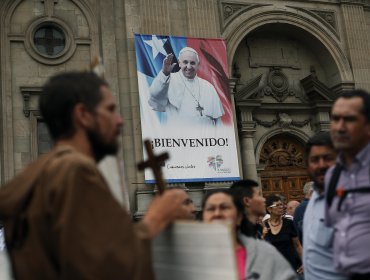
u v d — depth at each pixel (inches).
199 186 671.1
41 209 77.6
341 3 827.4
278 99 794.8
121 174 110.1
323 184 158.6
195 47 695.7
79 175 75.8
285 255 332.5
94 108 88.4
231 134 685.9
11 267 84.0
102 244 72.7
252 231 182.7
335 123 132.3
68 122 88.2
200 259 80.6
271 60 810.2
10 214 81.8
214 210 162.7
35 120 648.4
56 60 672.4
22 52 663.1
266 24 780.0
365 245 122.5
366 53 822.5
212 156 668.7
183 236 84.2
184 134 661.9
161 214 88.3
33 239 78.1
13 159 629.9
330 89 802.8
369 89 809.5
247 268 156.4
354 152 130.9
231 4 763.4
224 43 714.8
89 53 687.1
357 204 125.7
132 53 683.4
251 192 238.5
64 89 88.4
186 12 721.6
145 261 79.4
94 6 701.3
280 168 787.4
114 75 676.7
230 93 706.2
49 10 681.6
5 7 664.4
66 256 71.6
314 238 145.8
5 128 633.6
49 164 80.9
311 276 146.5
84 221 73.4
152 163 102.6
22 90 648.4
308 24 802.2
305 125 804.6
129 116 668.7
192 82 682.2
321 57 826.8
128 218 79.0
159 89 665.6
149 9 700.0
